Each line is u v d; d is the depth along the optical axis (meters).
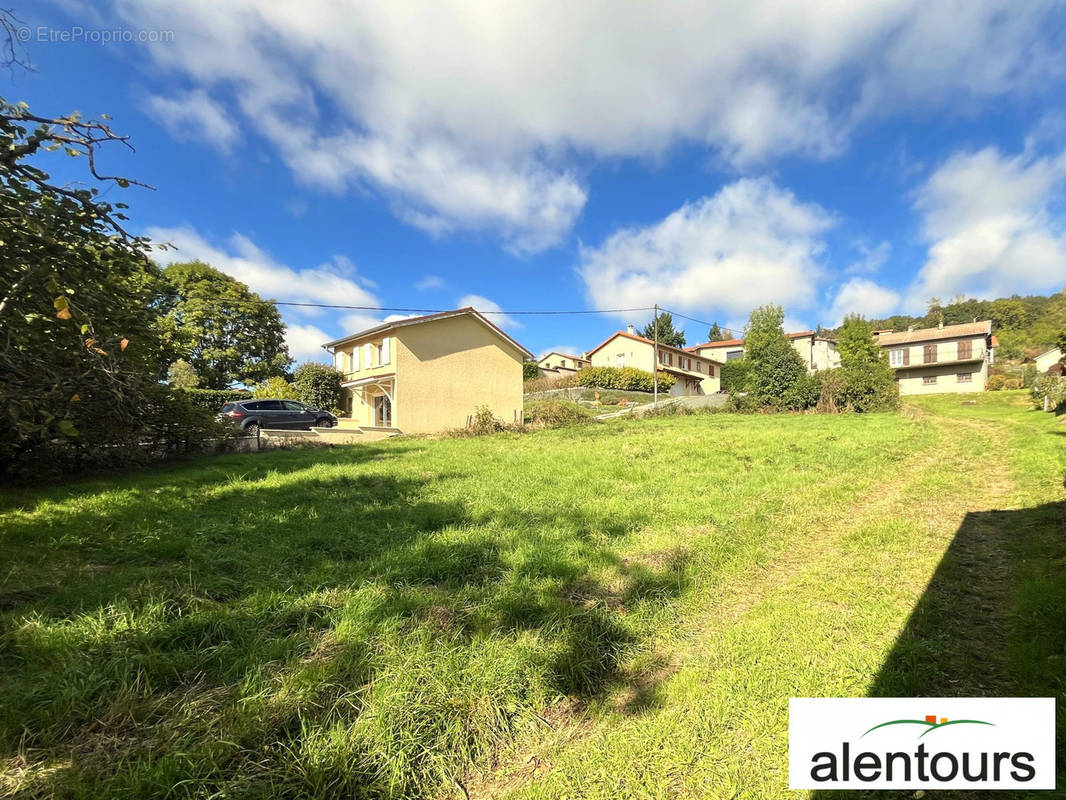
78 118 4.13
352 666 2.49
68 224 4.43
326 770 1.90
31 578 3.44
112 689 2.28
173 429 10.32
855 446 10.55
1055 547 4.18
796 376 24.94
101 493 6.71
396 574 3.72
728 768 2.01
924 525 5.25
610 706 2.49
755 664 2.71
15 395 3.84
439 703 2.29
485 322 21.59
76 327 5.00
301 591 3.43
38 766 1.85
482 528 5.03
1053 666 2.47
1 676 2.30
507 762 2.16
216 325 29.38
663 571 3.97
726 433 13.88
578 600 3.52
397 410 18.78
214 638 2.81
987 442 11.15
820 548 4.76
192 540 4.45
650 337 55.34
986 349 34.50
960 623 3.10
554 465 8.71
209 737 2.01
